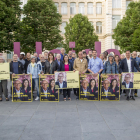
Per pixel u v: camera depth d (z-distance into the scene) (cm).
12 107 628
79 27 2656
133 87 726
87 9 3450
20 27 1823
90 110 587
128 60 743
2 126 451
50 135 397
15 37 1778
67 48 2688
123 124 462
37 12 2077
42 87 711
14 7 1814
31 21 2022
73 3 3425
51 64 731
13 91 713
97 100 726
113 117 516
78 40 2628
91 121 483
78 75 710
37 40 2030
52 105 654
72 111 576
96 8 3444
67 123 469
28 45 1984
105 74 722
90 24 2723
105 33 3372
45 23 2084
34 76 726
